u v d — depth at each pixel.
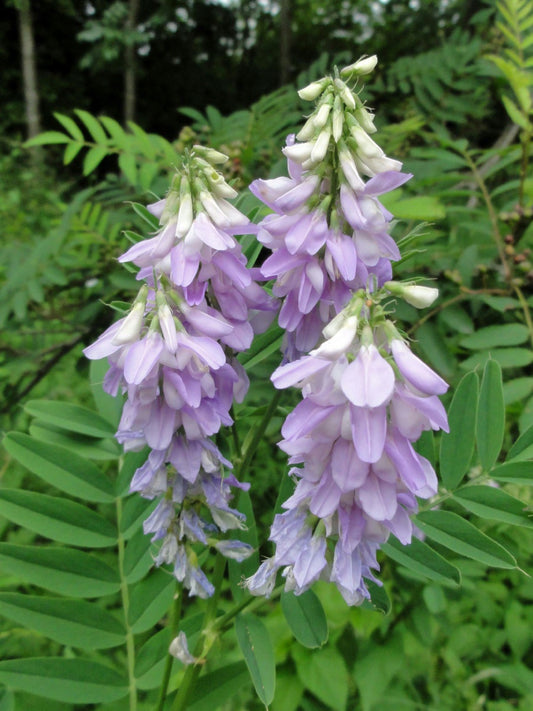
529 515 0.11
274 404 0.12
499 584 0.24
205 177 0.09
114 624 0.13
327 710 0.22
